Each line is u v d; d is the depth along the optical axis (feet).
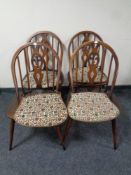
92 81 6.36
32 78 6.71
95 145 6.11
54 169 5.39
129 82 8.85
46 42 7.21
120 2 7.13
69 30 7.55
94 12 7.27
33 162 5.57
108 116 5.20
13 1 6.91
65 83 8.46
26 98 5.85
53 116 5.16
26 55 6.04
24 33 7.52
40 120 5.05
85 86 6.70
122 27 7.61
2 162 5.57
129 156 5.77
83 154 5.82
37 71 6.04
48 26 7.45
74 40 7.57
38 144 6.14
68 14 7.25
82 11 7.23
